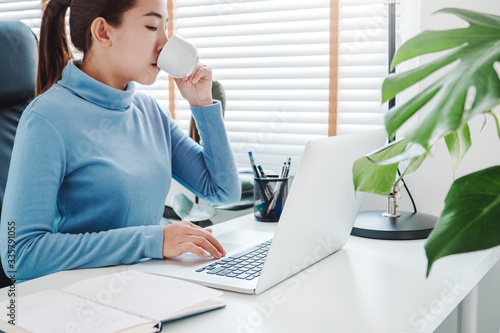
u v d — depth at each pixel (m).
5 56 1.33
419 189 1.50
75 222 1.18
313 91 1.89
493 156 1.39
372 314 0.77
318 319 0.74
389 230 1.21
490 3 1.37
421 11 1.45
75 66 1.22
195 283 0.89
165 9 1.24
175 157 1.51
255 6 1.95
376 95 1.79
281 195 1.40
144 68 1.24
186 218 1.51
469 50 0.40
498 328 1.48
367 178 0.58
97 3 1.18
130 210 1.21
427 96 0.39
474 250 0.37
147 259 1.05
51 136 1.10
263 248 1.10
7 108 1.36
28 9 2.34
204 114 1.44
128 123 1.28
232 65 2.02
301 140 1.93
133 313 0.70
